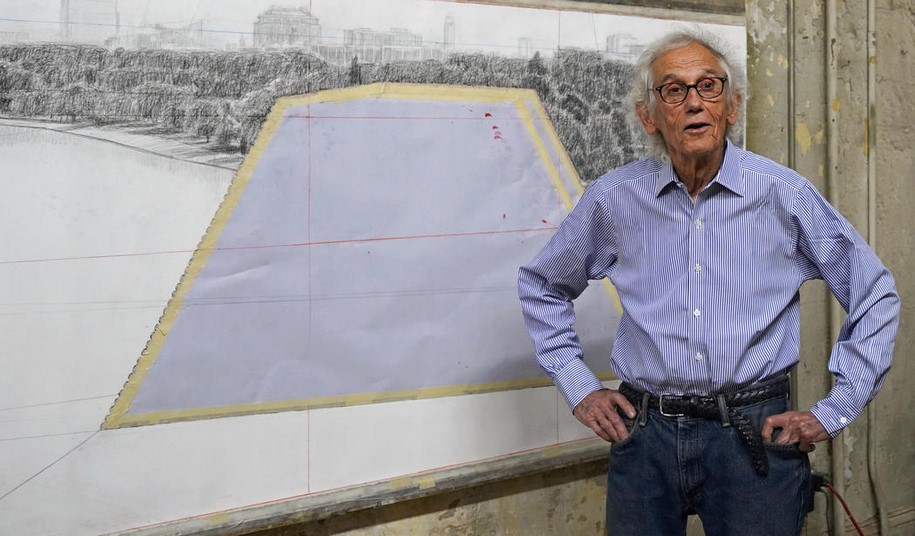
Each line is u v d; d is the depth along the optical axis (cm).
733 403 125
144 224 122
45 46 113
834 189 221
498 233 159
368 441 145
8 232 111
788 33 211
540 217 164
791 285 128
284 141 133
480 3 153
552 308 142
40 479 115
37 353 114
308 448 139
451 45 150
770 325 126
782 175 124
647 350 130
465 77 152
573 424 173
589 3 167
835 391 123
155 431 124
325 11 136
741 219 125
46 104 113
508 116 158
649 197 129
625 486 133
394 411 148
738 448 124
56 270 115
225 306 129
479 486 166
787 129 213
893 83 238
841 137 225
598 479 184
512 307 162
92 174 117
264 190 132
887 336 122
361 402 144
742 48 194
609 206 134
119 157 119
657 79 124
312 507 139
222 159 128
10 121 111
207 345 128
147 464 124
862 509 239
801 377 219
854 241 123
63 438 117
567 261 139
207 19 125
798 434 121
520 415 165
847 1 224
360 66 140
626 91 174
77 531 118
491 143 156
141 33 120
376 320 145
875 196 233
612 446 138
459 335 155
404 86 145
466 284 155
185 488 127
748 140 206
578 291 145
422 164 148
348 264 141
